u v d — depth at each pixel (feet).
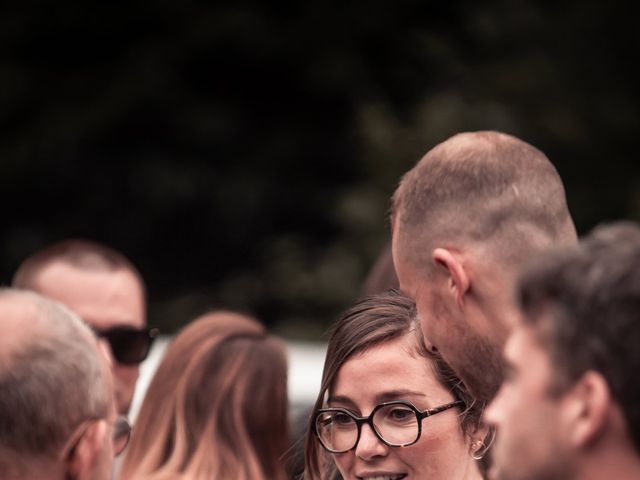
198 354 24.47
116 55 89.40
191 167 87.56
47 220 89.30
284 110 89.15
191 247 89.10
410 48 87.61
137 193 87.81
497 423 11.79
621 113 84.74
